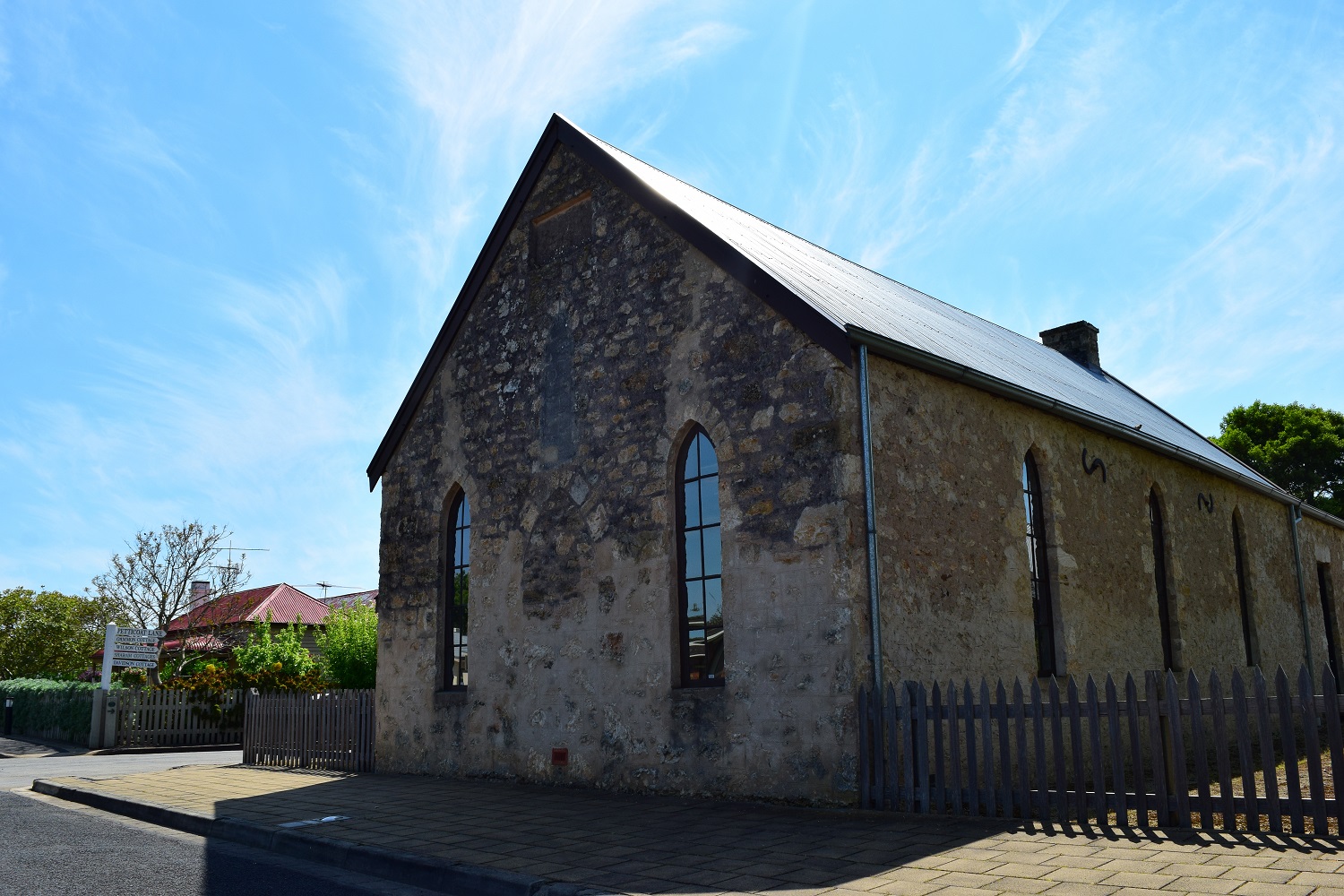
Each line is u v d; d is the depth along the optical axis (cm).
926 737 870
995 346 1638
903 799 868
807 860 696
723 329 1081
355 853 782
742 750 988
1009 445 1162
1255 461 3856
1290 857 635
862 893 597
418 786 1209
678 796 1035
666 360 1140
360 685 2822
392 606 1461
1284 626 1823
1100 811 770
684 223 1145
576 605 1191
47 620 4162
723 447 1055
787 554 976
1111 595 1293
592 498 1197
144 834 943
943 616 1009
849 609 917
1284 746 705
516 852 758
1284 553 1902
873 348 973
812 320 984
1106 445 1361
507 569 1291
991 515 1107
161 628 3347
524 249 1366
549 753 1186
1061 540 1212
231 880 722
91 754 2109
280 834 867
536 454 1284
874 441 973
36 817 1058
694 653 1072
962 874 632
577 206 1305
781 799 948
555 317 1298
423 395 1478
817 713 930
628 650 1120
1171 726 766
